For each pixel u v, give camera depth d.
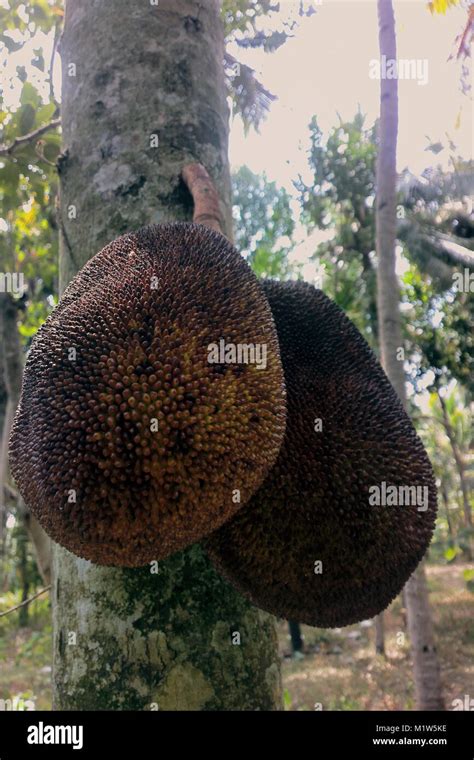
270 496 0.82
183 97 0.98
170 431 0.65
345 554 0.84
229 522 0.81
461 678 3.45
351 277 4.91
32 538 1.71
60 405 0.68
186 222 0.87
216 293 0.74
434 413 7.79
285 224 5.20
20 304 3.39
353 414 0.90
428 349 5.00
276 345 0.75
